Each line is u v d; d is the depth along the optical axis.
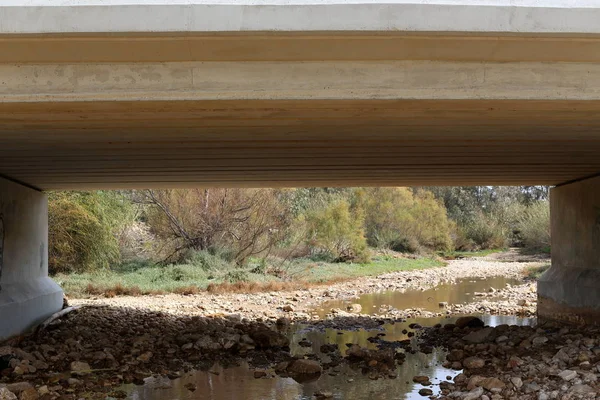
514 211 52.69
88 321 13.88
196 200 26.98
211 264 25.39
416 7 5.93
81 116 6.93
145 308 16.39
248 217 26.89
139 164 11.20
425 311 16.97
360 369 9.98
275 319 15.45
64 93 6.21
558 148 9.76
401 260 36.28
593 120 7.50
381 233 40.53
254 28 5.84
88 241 23.55
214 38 5.93
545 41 6.13
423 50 6.18
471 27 5.94
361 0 5.95
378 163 11.50
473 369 9.50
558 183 15.27
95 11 5.82
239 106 6.52
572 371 8.09
